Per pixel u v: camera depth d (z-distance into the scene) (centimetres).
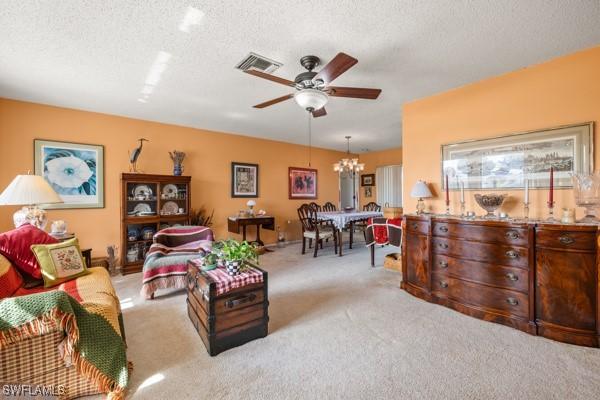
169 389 150
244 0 169
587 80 225
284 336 205
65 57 236
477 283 235
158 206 404
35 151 346
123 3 170
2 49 222
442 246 261
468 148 295
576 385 148
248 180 559
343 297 283
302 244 557
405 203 357
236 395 144
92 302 156
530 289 206
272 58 239
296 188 644
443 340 197
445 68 260
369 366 168
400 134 547
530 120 254
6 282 173
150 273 282
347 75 274
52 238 231
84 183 378
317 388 149
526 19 187
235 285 192
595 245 183
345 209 563
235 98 338
